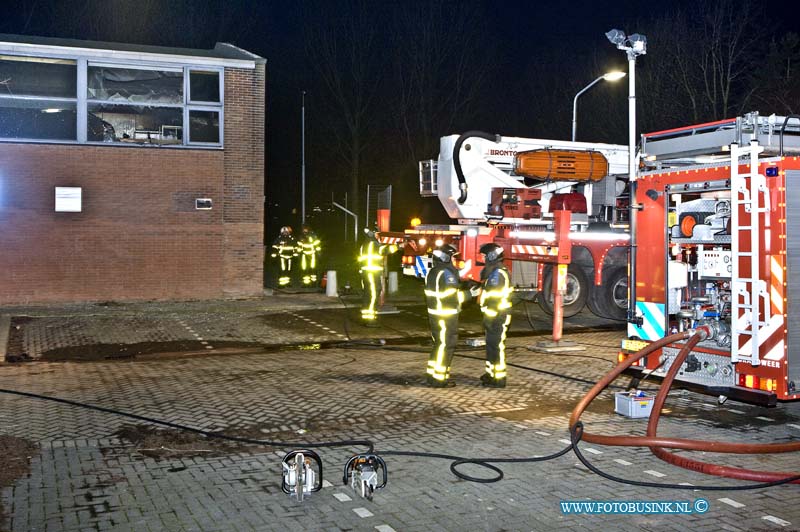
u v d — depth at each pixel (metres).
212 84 17.70
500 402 8.21
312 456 5.34
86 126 16.70
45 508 5.01
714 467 5.68
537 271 15.27
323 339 12.96
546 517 4.88
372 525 4.74
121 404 8.07
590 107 38.44
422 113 42.56
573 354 11.55
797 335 6.93
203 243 17.59
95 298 16.84
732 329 7.09
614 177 15.86
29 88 16.36
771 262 6.87
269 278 24.86
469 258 13.97
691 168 7.63
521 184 15.84
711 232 7.51
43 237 16.45
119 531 4.64
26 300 16.41
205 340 12.77
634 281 8.31
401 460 6.07
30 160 16.30
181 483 5.53
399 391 8.75
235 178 17.91
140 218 17.09
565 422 7.34
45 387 8.95
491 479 5.56
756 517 4.88
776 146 7.62
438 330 8.90
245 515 4.90
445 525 4.74
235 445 6.54
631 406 7.48
